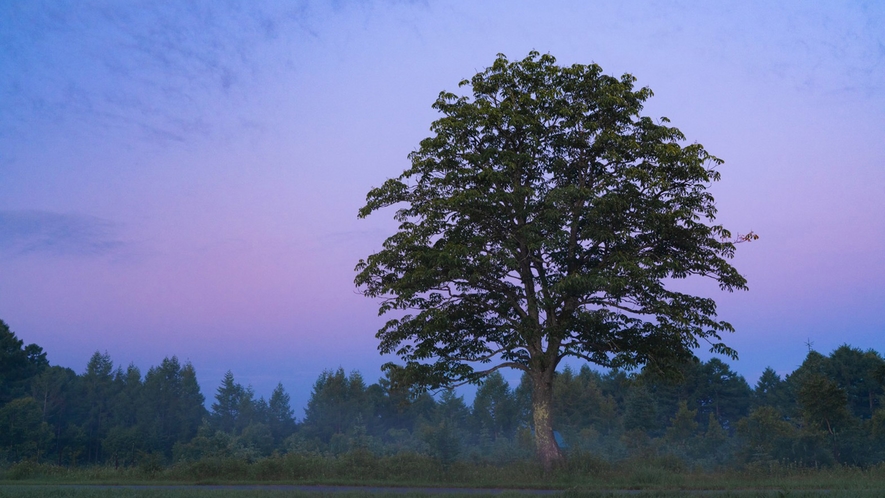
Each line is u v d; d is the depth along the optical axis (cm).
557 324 2273
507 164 2241
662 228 2253
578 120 2355
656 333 2280
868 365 6391
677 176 2312
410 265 2400
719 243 2291
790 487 1802
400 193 2469
